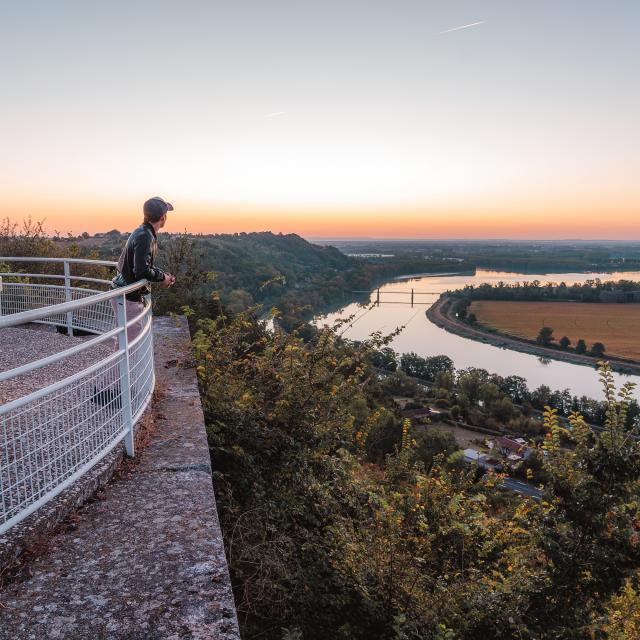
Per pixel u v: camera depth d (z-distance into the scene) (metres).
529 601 5.05
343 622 4.70
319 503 5.67
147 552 2.83
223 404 5.87
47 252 14.34
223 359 6.92
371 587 4.85
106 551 2.83
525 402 102.75
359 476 7.16
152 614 2.36
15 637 2.20
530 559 5.46
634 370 137.25
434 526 5.81
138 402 4.45
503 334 185.62
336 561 4.93
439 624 4.64
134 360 4.35
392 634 4.71
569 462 5.49
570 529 5.24
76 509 3.25
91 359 6.19
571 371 138.38
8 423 4.13
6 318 2.24
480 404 104.19
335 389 6.29
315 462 6.10
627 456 4.99
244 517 4.73
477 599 5.08
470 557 5.86
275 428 5.77
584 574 5.11
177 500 3.42
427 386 119.88
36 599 2.45
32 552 2.77
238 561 4.32
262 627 4.28
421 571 5.43
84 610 2.38
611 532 5.10
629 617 5.56
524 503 5.81
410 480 6.69
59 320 8.09
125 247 5.03
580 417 5.50
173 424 4.84
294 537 5.18
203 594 2.51
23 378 5.36
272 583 4.26
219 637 2.23
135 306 5.18
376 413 7.03
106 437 3.60
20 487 3.17
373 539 5.46
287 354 6.56
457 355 153.88
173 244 15.66
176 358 7.21
